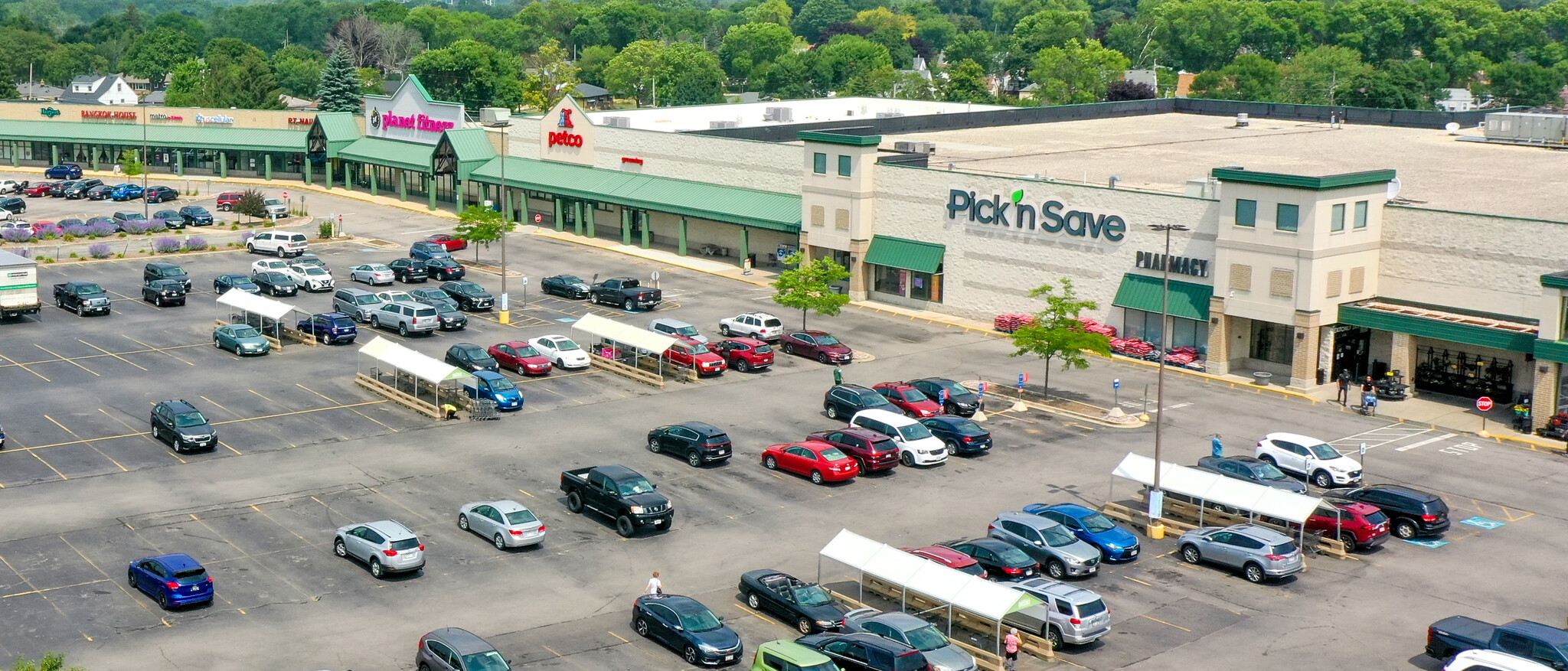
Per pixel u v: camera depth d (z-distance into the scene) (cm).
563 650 4909
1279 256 8275
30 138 16100
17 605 5153
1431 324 8031
